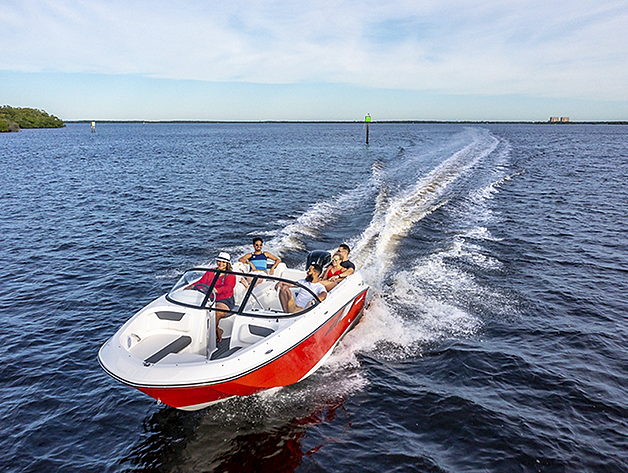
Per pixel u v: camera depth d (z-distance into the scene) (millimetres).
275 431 5254
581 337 7387
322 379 6305
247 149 52469
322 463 4777
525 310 8367
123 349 5328
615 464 4711
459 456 4863
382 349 7082
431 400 5797
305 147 54906
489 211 16203
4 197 20641
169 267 11055
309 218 15430
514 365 6559
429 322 7918
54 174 29141
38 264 11391
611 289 9320
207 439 5148
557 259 11078
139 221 15766
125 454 4988
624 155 39406
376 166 30688
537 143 55688
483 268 10422
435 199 17812
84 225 15305
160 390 4879
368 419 5461
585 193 19938
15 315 8500
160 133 128750
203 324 5891
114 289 9719
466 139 55281
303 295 6551
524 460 4777
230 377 5055
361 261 10766
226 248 12320
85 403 5922
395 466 4727
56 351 7234
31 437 5285
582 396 5863
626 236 13125
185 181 25344
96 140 81125
